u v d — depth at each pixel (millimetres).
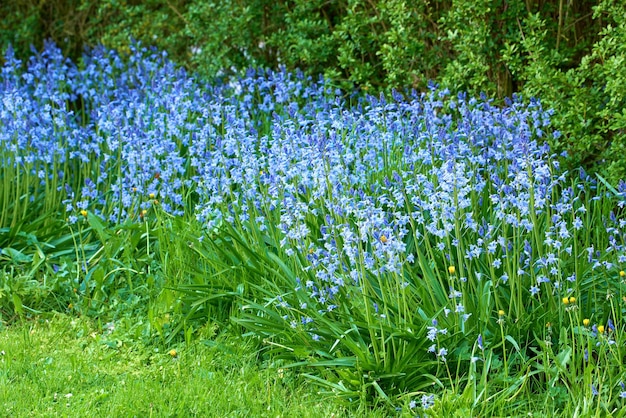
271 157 5691
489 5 6402
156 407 4270
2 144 6828
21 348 4977
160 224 5961
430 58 7184
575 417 3965
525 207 4555
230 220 5660
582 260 4992
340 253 4742
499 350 4512
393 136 5988
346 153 5691
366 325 4535
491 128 5703
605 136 6270
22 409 4270
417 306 4730
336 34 7449
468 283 4773
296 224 5020
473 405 4117
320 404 4363
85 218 6309
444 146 5094
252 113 7391
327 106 6684
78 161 7211
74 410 4250
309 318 4734
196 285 5211
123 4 9570
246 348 4906
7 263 6012
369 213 4598
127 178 6562
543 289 4852
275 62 8523
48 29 10477
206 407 4277
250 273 5305
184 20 8898
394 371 4391
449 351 4473
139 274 5602
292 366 4684
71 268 5859
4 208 6438
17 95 6840
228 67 8352
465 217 4973
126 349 5016
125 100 7512
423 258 4707
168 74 7586
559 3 6680
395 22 6914
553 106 5926
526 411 4152
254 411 4281
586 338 4484
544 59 6070
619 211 5758
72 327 5332
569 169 6031
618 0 5785
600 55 5816
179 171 6527
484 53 6668
